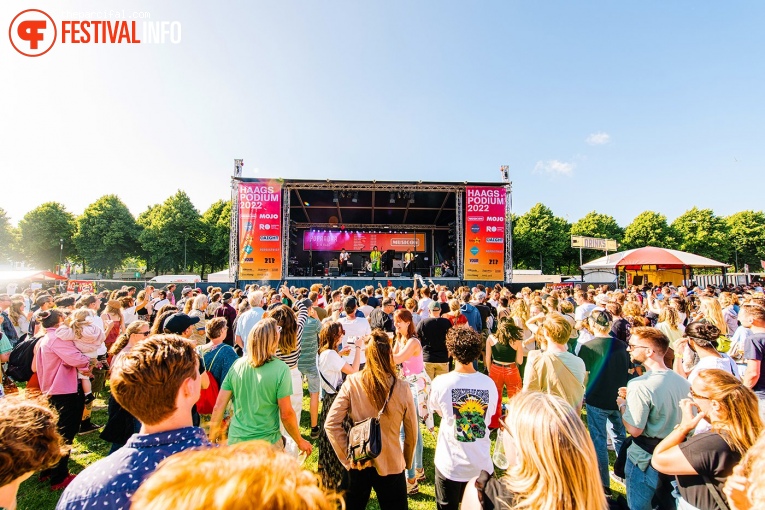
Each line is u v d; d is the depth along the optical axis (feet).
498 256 49.14
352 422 7.13
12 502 3.34
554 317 9.88
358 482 7.00
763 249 143.84
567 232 124.47
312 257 70.33
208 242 119.75
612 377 10.33
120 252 114.93
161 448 3.91
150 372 4.02
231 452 2.27
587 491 3.35
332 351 11.27
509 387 13.23
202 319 19.54
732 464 4.95
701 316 18.63
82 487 3.52
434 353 14.83
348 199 56.24
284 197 49.16
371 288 24.86
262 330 7.80
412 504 10.15
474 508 3.99
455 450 7.34
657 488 7.02
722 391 5.22
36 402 3.94
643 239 129.49
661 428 7.22
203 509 1.70
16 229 120.88
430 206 62.95
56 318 10.84
